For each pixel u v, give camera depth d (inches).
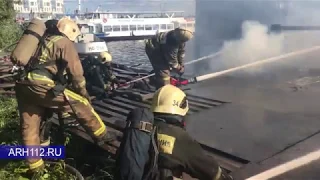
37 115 132.0
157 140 85.3
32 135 131.9
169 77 261.0
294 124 165.8
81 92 132.6
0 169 139.3
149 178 83.6
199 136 156.9
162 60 257.0
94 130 139.9
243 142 146.8
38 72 123.8
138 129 84.9
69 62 125.3
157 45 255.0
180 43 250.4
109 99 241.6
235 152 136.6
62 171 135.0
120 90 259.3
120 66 381.4
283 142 144.3
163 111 89.0
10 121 189.8
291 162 125.3
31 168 131.8
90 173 154.6
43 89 123.6
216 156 137.6
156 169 83.6
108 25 1341.0
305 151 133.9
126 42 1326.3
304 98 212.8
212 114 191.6
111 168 142.6
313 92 227.3
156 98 92.4
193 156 84.4
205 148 144.4
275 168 121.6
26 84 124.3
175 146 84.1
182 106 91.2
